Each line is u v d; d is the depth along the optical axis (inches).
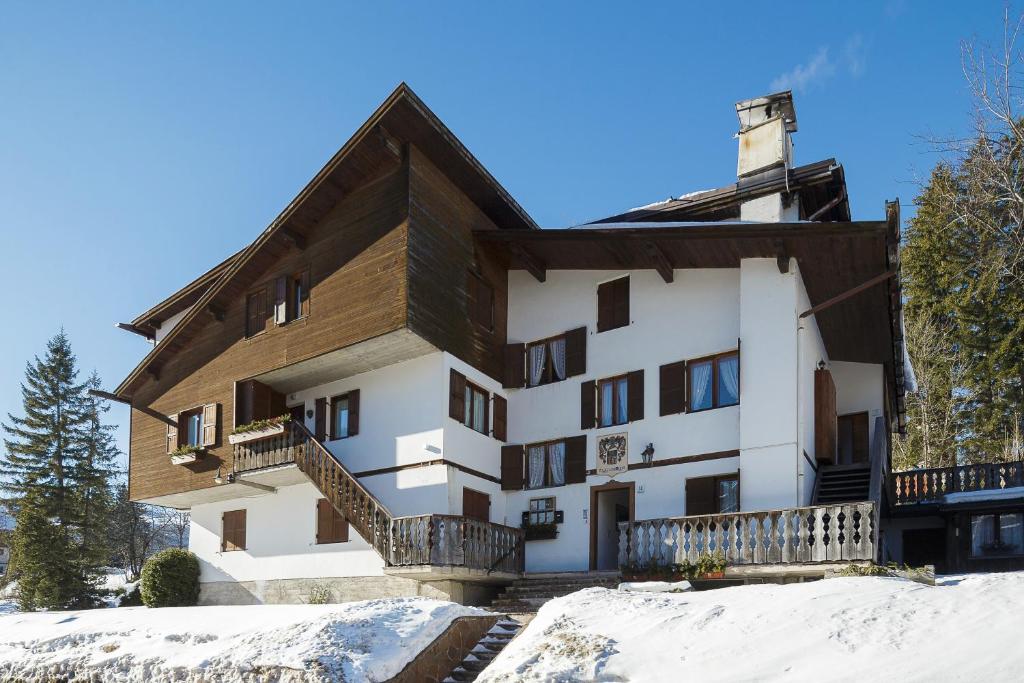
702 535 694.5
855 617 427.2
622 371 853.2
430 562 743.7
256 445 927.0
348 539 900.0
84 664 610.9
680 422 799.1
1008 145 757.3
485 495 872.9
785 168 904.3
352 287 848.9
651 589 644.7
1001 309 1311.5
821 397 778.8
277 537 972.6
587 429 861.2
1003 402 1316.4
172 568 1035.3
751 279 771.4
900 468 1393.9
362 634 532.4
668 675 395.5
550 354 914.1
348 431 913.5
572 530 843.4
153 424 1071.6
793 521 654.5
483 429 890.1
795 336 737.0
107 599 1675.7
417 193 833.5
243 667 514.3
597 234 805.2
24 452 1849.2
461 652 557.6
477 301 906.7
